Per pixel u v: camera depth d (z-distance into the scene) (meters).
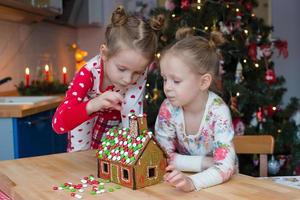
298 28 4.43
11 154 2.09
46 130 2.46
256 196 0.84
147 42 1.11
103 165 1.00
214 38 1.23
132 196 0.86
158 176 0.95
